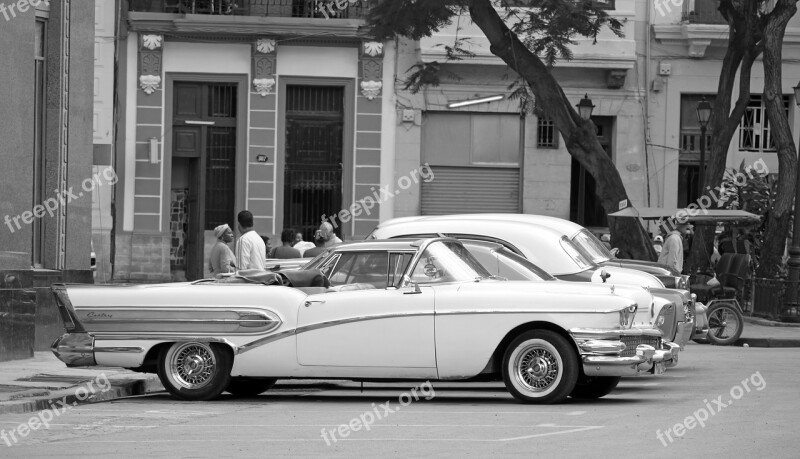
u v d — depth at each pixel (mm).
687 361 27859
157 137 46469
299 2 46688
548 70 37594
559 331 19516
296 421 17656
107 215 46125
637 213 34875
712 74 47812
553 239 24125
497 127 47656
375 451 14500
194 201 47125
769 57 39312
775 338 33719
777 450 14523
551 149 47562
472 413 18422
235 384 22141
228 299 20406
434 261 20188
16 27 26625
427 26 37188
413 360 19797
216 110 47094
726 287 33906
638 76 47719
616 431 16172
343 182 47281
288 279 20703
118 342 20703
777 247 40188
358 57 47031
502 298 19547
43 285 28094
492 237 24188
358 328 19938
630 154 47781
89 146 29828
